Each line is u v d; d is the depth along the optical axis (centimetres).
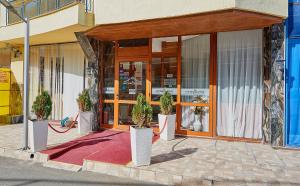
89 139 845
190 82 895
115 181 546
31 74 1273
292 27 749
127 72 980
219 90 859
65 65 1193
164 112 848
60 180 544
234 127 842
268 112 778
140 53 958
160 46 930
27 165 650
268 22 743
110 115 1009
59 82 1207
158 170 560
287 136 758
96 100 1005
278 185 495
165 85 923
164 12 729
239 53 837
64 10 891
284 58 748
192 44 895
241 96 835
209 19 721
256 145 774
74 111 1165
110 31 867
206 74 875
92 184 525
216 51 859
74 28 905
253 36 821
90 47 977
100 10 819
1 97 1216
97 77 1005
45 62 1243
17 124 1169
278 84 757
